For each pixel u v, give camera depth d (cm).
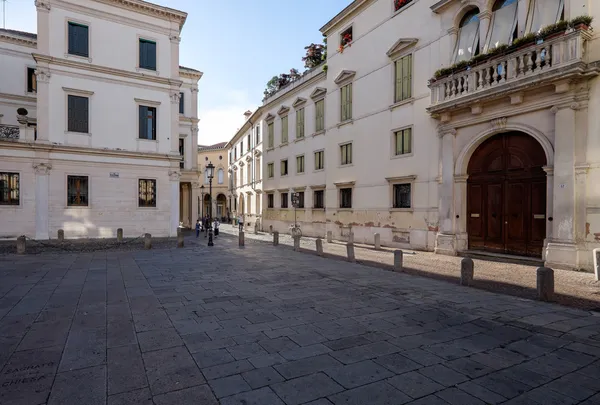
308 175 2606
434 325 589
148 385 383
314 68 2514
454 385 389
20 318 617
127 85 2209
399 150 1794
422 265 1228
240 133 4262
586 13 1086
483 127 1372
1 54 2428
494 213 1391
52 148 1991
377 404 349
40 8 1980
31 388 375
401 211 1756
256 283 915
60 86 2023
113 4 2162
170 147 2334
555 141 1140
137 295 782
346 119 2184
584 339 530
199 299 749
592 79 1066
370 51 1975
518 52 1193
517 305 714
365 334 544
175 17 2338
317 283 919
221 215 5519
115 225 2173
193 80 3203
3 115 2420
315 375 409
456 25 1512
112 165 2164
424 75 1641
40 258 1359
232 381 393
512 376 412
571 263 1089
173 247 1784
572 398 365
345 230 2167
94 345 496
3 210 1928
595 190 1060
